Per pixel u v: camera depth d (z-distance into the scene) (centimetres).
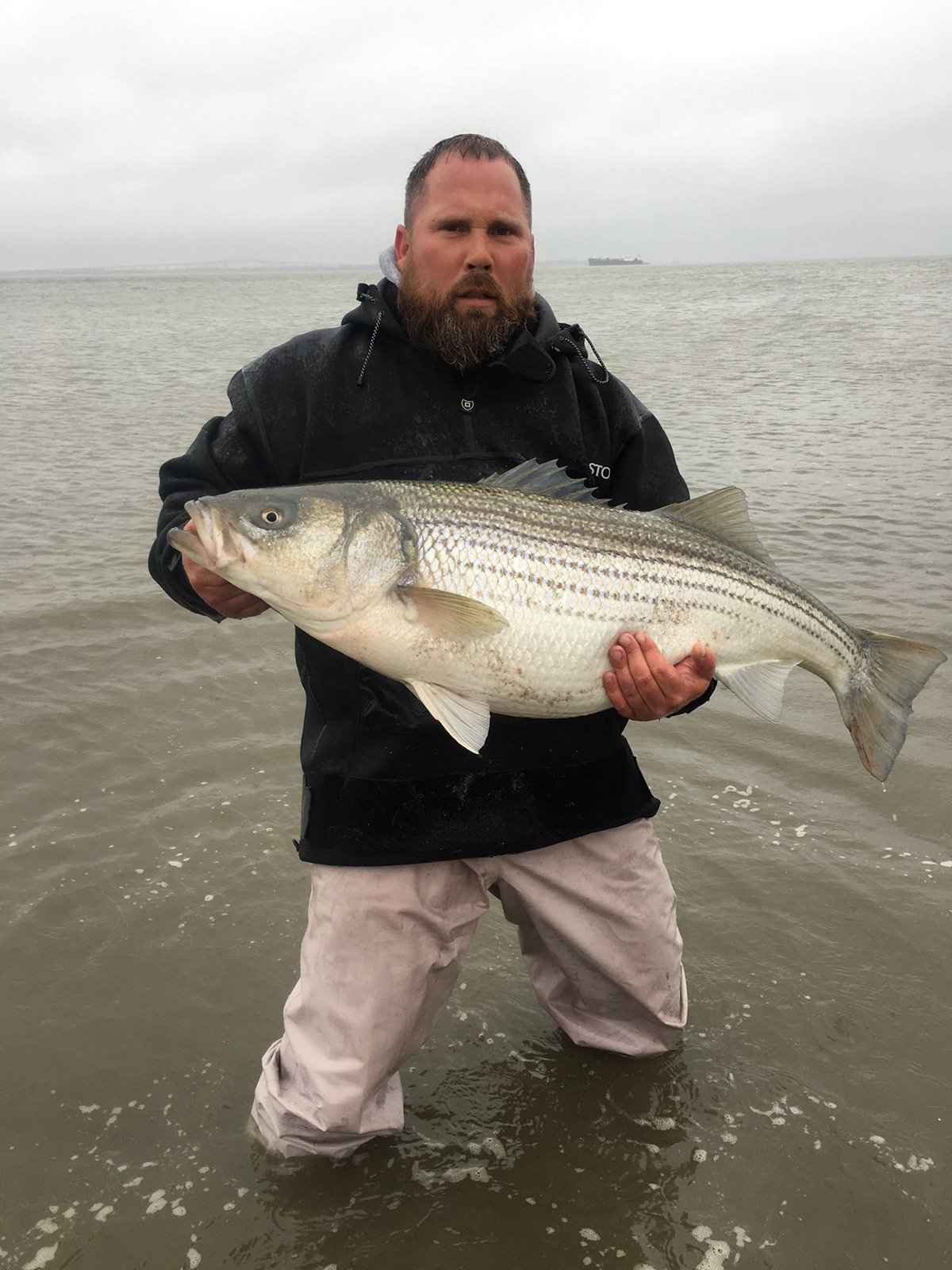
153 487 516
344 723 138
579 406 149
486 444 144
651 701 136
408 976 138
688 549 148
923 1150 145
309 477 142
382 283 144
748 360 1178
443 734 137
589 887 146
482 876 143
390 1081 148
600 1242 134
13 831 214
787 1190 140
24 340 1638
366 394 141
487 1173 144
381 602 131
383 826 136
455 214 133
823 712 267
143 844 211
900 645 165
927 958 180
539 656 136
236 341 1544
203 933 187
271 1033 167
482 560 135
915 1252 131
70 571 374
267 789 231
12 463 579
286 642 312
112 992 174
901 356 1166
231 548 129
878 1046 162
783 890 198
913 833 216
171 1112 152
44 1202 138
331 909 138
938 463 566
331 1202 139
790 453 607
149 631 317
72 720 258
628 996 155
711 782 235
